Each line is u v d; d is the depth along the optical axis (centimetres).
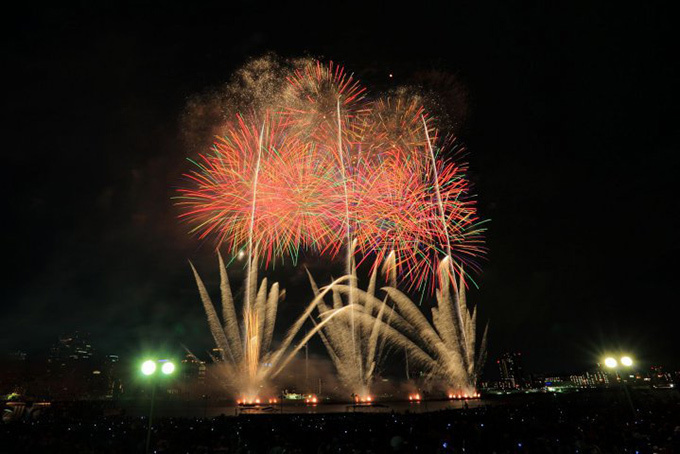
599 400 4259
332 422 2892
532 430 2312
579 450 1716
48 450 2028
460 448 1989
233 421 3061
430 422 2661
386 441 2181
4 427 2552
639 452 1798
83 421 2997
